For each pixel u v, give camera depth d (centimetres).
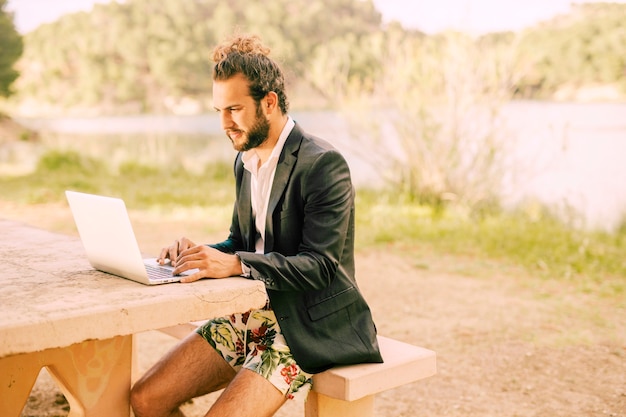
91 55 2805
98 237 229
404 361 251
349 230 257
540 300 566
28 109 2834
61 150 1656
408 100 963
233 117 246
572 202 921
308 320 245
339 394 236
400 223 869
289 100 262
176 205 1076
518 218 889
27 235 311
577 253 718
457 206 927
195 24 2633
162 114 2656
